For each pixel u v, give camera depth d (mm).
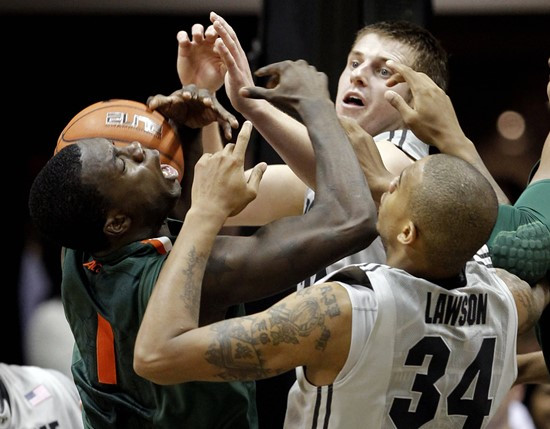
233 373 7809
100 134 8609
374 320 7852
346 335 7809
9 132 22141
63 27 21531
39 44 21672
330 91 12914
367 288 7953
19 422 11406
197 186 8164
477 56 21547
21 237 21609
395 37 10984
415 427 8164
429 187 7980
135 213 8141
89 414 8727
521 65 21594
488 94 21828
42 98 22078
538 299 9258
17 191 21922
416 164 8180
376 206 9258
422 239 8016
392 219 8195
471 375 8312
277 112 9562
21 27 21516
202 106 9109
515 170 21844
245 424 8625
